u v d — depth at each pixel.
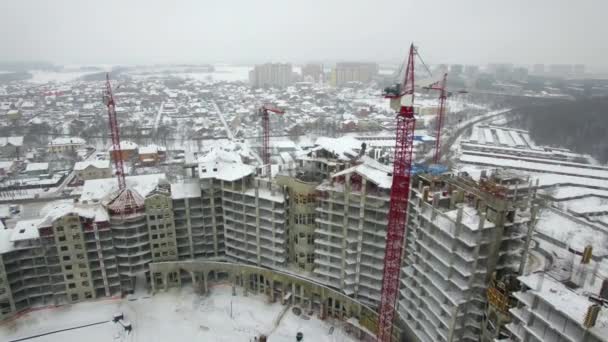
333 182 115.94
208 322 118.31
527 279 69.75
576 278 77.06
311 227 121.88
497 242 82.19
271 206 123.44
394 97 96.25
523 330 71.06
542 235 143.38
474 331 88.56
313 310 122.94
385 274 103.62
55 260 116.75
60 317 117.88
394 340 105.75
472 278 83.25
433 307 93.25
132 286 129.12
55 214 115.88
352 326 113.56
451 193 95.88
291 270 126.69
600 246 141.00
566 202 197.75
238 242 133.62
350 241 112.62
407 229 104.31
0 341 108.94
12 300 114.38
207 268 128.38
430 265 92.31
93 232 117.62
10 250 110.25
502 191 88.31
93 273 123.44
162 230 127.38
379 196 107.62
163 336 112.94
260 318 120.06
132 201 123.19
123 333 113.25
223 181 127.88
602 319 58.91
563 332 61.69
